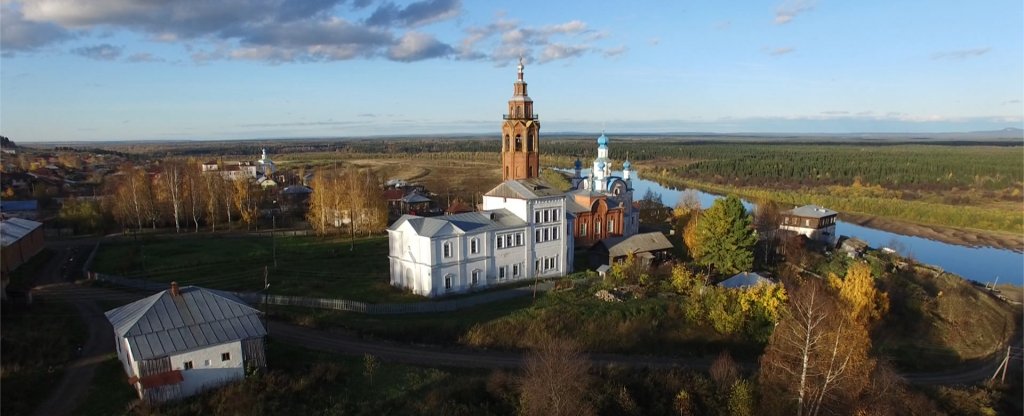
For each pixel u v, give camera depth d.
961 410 53.09
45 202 128.25
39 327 49.72
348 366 47.53
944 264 125.56
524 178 89.81
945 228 158.25
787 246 96.31
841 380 44.88
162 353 39.03
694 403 47.56
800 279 80.81
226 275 73.81
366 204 102.44
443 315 59.94
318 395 42.25
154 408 38.00
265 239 97.00
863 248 108.25
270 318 57.62
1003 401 57.72
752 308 62.09
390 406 42.19
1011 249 139.25
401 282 69.81
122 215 101.94
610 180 102.75
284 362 46.69
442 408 41.84
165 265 77.75
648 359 56.00
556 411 40.59
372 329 55.09
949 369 64.94
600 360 54.91
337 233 102.56
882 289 82.69
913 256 123.19
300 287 68.38
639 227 113.38
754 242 81.38
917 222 165.38
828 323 48.62
